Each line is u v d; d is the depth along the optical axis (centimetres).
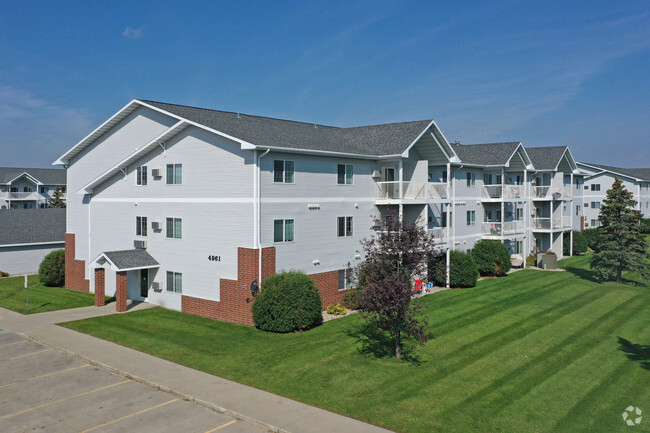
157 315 2508
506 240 4056
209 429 1262
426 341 1877
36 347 2003
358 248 2831
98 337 2109
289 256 2433
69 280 3366
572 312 2495
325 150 2547
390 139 2961
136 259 2688
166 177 2684
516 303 2711
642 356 1802
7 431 1256
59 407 1405
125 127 3023
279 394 1462
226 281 2383
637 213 3338
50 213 4497
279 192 2384
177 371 1669
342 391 1480
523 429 1238
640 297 2877
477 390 1484
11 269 3894
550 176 4631
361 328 2194
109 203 3059
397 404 1384
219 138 2409
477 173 3881
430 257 1825
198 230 2519
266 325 2155
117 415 1348
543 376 1600
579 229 5525
